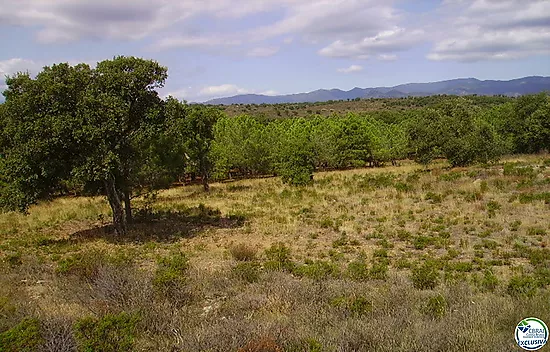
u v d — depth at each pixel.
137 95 14.39
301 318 6.26
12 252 13.45
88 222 18.95
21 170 13.18
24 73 13.62
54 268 10.92
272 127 45.97
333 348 4.97
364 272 9.37
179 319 6.43
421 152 31.44
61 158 13.53
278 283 8.21
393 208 18.36
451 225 14.77
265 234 15.16
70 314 6.75
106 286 7.79
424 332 5.26
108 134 13.23
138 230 16.25
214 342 5.20
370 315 6.25
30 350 5.10
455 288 7.66
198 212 20.08
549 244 11.60
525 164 28.61
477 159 30.30
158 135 14.94
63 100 13.24
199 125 27.36
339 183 28.77
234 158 35.78
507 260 10.57
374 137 45.34
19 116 13.11
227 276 9.27
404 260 10.95
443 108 37.59
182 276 8.45
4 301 7.18
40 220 19.25
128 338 5.33
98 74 14.20
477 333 5.18
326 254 12.19
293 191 25.38
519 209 16.02
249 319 6.23
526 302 6.47
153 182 18.94
